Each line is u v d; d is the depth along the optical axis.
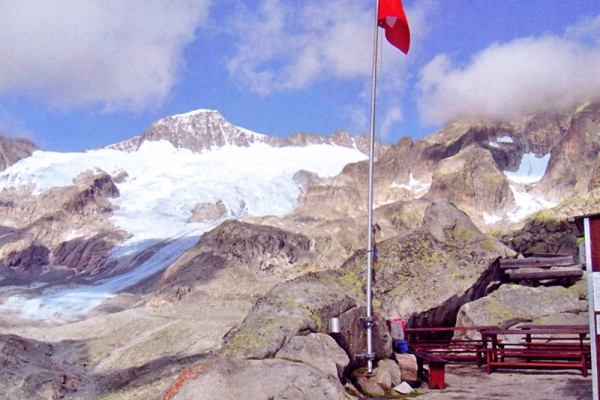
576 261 32.44
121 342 45.16
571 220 16.58
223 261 73.31
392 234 111.56
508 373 20.97
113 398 30.73
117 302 79.81
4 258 127.50
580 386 18.48
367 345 18.48
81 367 41.06
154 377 33.56
